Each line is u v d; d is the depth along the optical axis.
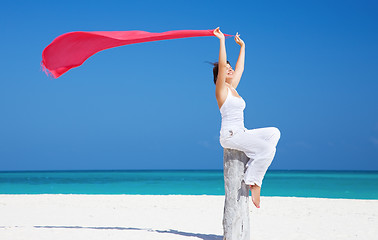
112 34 5.76
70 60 6.15
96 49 6.11
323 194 19.20
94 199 12.86
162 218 8.65
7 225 7.41
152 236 6.29
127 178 45.44
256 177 5.34
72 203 11.66
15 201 12.16
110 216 8.89
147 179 41.38
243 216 5.44
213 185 27.88
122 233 6.50
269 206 11.14
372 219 8.67
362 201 12.65
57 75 6.22
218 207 10.97
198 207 10.91
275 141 5.38
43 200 12.48
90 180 38.94
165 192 20.92
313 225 7.76
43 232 6.48
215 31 5.45
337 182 32.38
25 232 6.46
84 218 8.50
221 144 5.52
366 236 6.61
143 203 11.77
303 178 42.34
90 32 5.71
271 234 6.75
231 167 5.48
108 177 50.22
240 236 5.41
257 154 5.35
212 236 6.51
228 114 5.39
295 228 7.38
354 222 8.20
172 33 5.70
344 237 6.50
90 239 5.96
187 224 7.83
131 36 5.77
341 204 11.76
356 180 36.53
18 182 34.44
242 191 5.46
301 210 10.31
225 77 5.47
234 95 5.49
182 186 26.75
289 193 19.88
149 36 5.73
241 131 5.36
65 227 7.15
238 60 6.21
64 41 5.86
